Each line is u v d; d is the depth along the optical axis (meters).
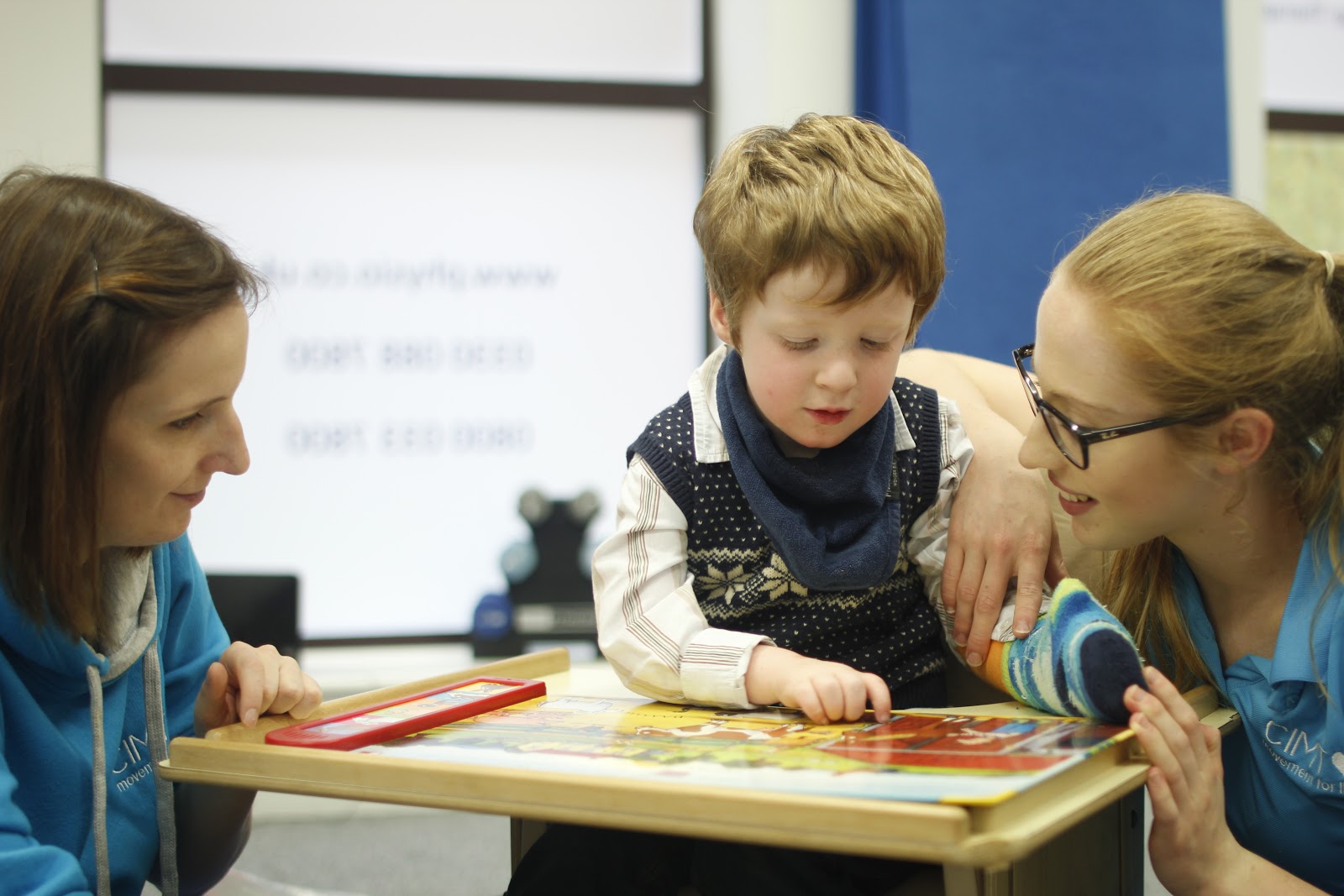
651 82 3.07
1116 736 0.82
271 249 2.97
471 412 3.05
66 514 0.89
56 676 0.99
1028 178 2.91
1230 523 0.99
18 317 0.87
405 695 1.09
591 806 0.74
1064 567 1.23
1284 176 3.40
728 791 0.69
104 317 0.87
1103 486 0.95
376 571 3.02
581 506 2.90
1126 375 0.91
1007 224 2.89
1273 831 1.04
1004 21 2.91
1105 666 0.87
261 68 2.94
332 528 3.00
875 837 0.65
